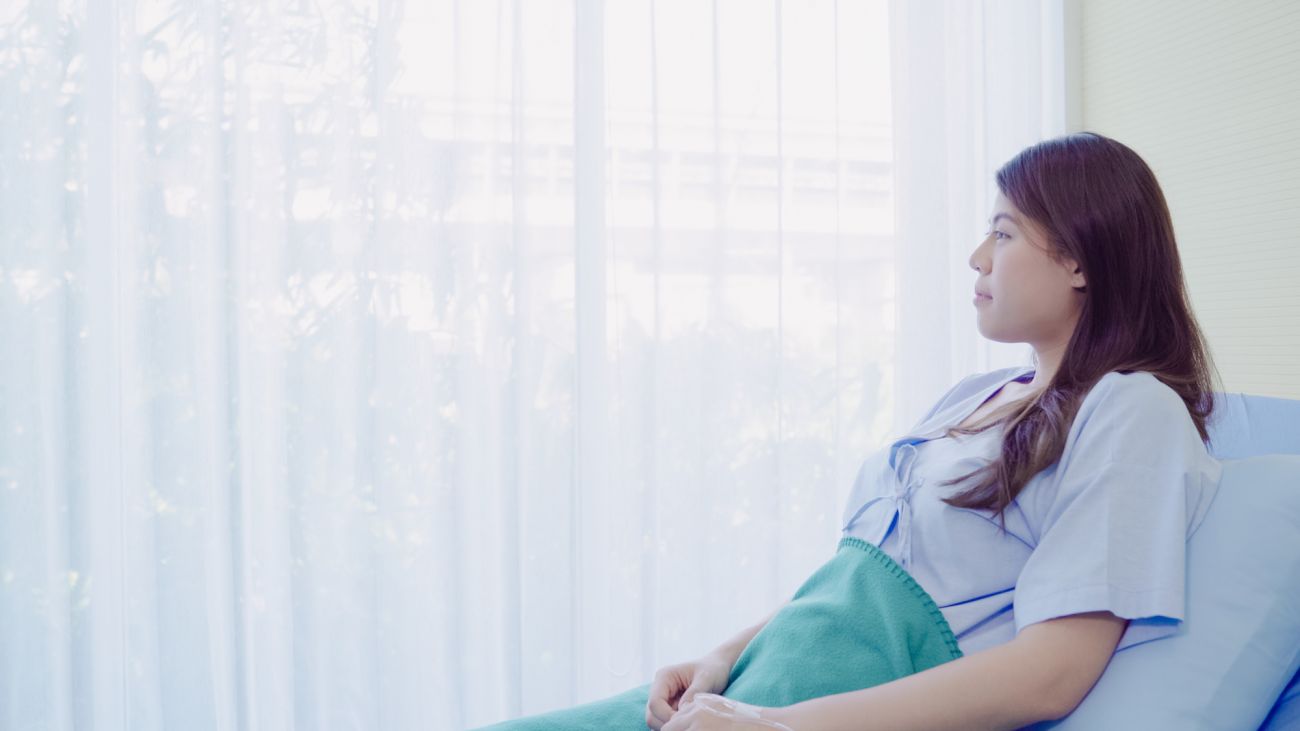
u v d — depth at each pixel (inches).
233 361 66.9
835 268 81.5
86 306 64.7
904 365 82.9
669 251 78.2
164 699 66.8
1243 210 65.9
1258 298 64.7
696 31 78.0
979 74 84.6
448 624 71.9
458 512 72.2
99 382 65.4
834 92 81.2
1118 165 38.5
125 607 66.4
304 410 69.6
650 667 76.7
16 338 63.9
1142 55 75.4
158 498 66.6
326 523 70.4
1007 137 86.2
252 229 69.0
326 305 70.2
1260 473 34.4
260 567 69.6
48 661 64.6
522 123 73.0
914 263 83.0
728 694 36.5
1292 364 62.2
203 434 67.7
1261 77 64.3
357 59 70.2
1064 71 82.7
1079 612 32.0
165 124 66.6
